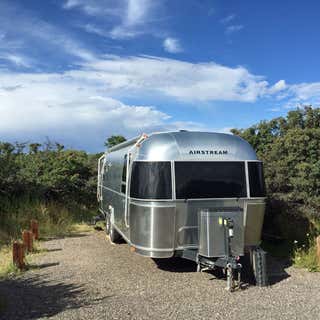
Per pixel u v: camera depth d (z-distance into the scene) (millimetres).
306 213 10914
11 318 5438
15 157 15336
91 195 17219
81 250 10023
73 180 16016
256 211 7496
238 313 5578
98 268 8164
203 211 6828
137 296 6363
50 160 16406
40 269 8133
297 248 9117
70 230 13281
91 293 6535
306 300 6078
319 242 8023
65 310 5738
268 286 6828
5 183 13867
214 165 7305
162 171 7047
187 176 7133
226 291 6574
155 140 7293
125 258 9039
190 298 6242
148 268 8125
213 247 6668
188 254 7098
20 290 6715
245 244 7500
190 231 7121
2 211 12883
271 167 11727
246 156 7535
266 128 14023
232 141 7605
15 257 8023
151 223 7020
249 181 7457
